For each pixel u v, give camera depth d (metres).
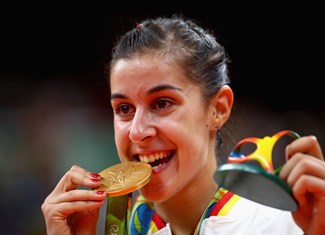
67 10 22.12
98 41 21.42
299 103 21.91
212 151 5.49
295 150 4.09
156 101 4.93
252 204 5.38
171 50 4.99
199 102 5.09
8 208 16.14
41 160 17.41
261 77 21.84
